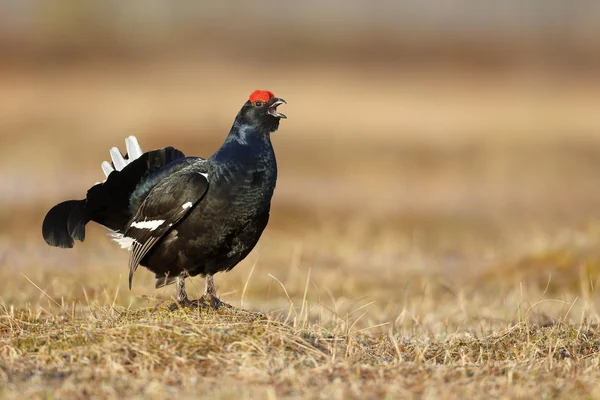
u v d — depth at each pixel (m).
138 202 12.73
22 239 22.34
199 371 9.77
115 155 13.08
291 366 9.77
